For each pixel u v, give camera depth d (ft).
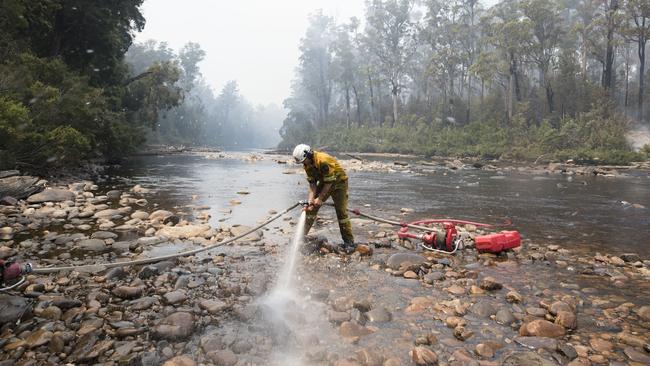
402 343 9.46
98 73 87.04
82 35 80.43
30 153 39.40
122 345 9.10
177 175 54.90
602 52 168.04
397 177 57.26
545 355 8.93
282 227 22.54
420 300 11.98
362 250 17.16
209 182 46.16
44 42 73.82
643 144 112.27
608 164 95.86
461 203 32.42
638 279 14.38
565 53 146.41
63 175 45.27
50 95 45.39
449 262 16.10
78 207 26.71
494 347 9.25
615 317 11.05
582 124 117.19
